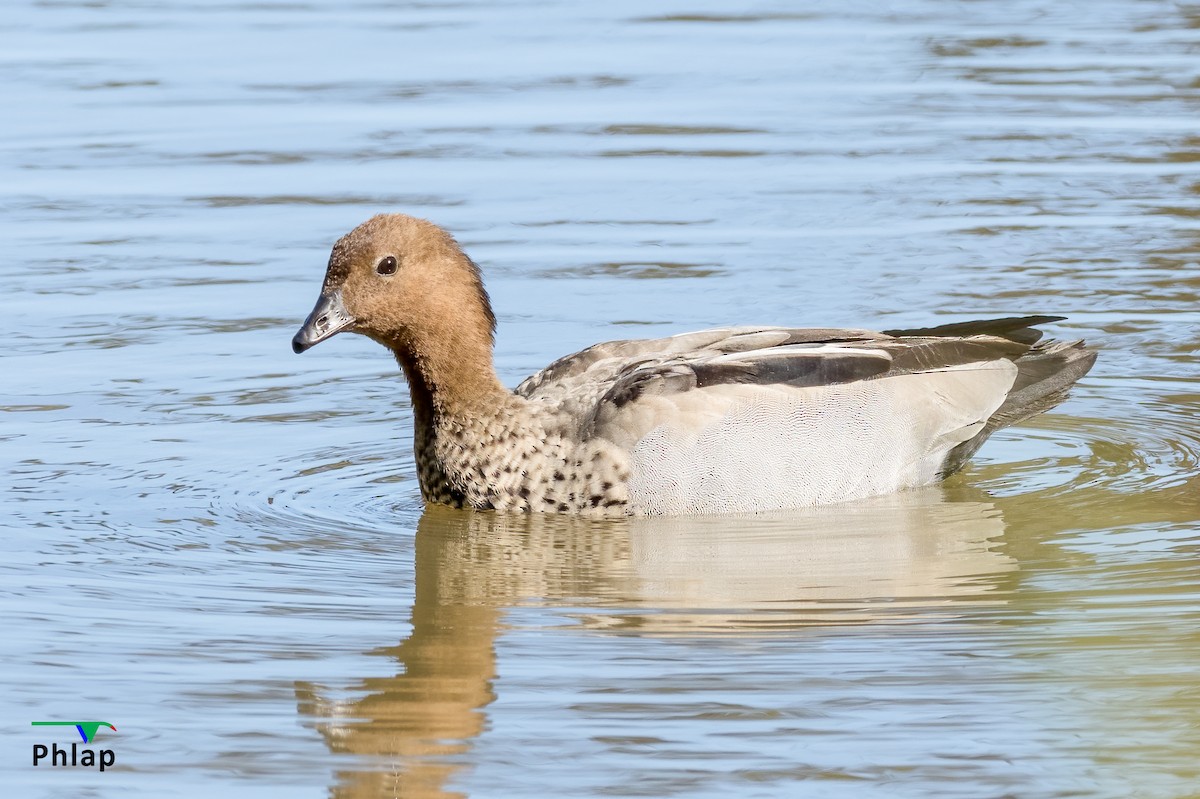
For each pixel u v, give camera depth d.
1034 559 13.06
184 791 9.79
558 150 24.11
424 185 22.83
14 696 10.82
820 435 14.27
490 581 12.77
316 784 9.81
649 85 26.83
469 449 14.39
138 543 13.52
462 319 14.38
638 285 19.58
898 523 13.97
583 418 14.27
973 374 14.96
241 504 14.47
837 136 24.55
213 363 17.84
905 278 19.61
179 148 24.25
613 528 13.93
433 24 30.22
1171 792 9.54
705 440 14.02
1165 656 11.19
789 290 19.30
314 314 14.38
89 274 20.06
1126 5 31.17
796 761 9.94
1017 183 22.64
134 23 30.36
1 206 22.08
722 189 22.62
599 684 10.93
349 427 16.41
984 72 27.28
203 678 11.09
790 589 12.53
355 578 12.86
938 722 10.37
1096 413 16.72
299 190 22.70
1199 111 25.27
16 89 26.58
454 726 10.39
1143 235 20.81
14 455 15.41
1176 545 13.29
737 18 30.59
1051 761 9.90
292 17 30.80
